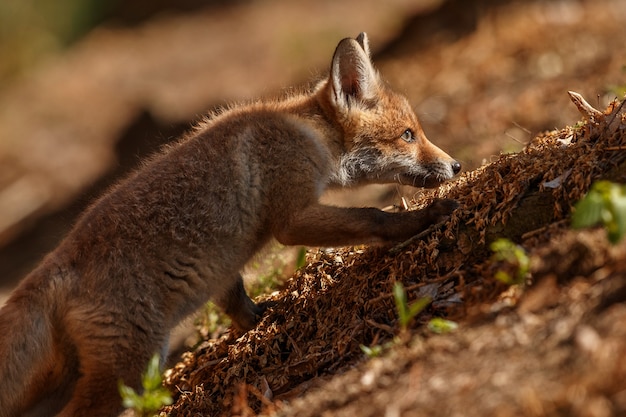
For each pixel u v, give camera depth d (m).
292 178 10.69
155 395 8.22
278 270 12.97
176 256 10.01
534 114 18.20
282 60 35.06
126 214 10.04
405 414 6.84
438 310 8.69
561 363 6.52
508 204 9.21
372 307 9.57
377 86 12.16
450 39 26.97
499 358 6.95
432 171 12.34
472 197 9.74
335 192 12.57
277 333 10.41
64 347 9.75
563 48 21.73
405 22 30.98
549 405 6.18
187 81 36.38
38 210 28.98
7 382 9.38
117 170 29.33
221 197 10.38
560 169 9.16
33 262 25.05
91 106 36.19
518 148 14.62
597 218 6.99
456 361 7.21
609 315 6.73
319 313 10.28
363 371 7.83
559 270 7.73
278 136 10.85
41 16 45.16
